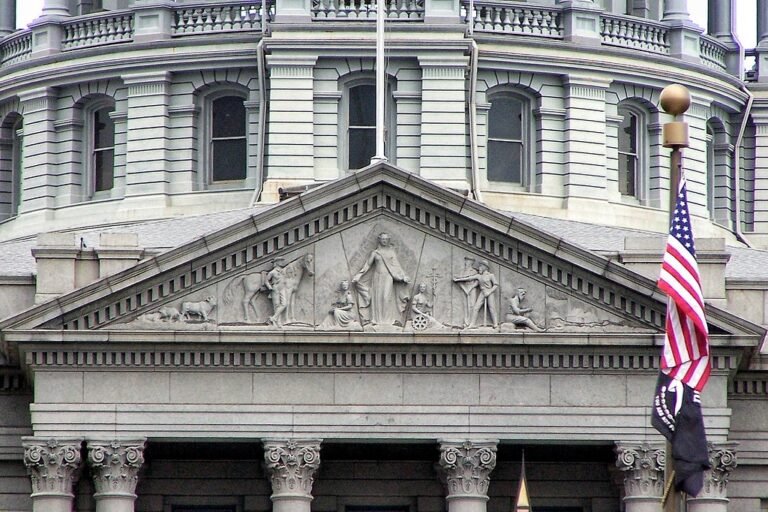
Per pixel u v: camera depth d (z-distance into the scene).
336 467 124.62
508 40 146.38
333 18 146.00
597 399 119.19
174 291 118.44
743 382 123.88
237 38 145.62
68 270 119.69
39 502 118.50
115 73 147.50
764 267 136.62
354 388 119.00
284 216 118.12
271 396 118.81
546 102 147.25
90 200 148.12
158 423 118.31
